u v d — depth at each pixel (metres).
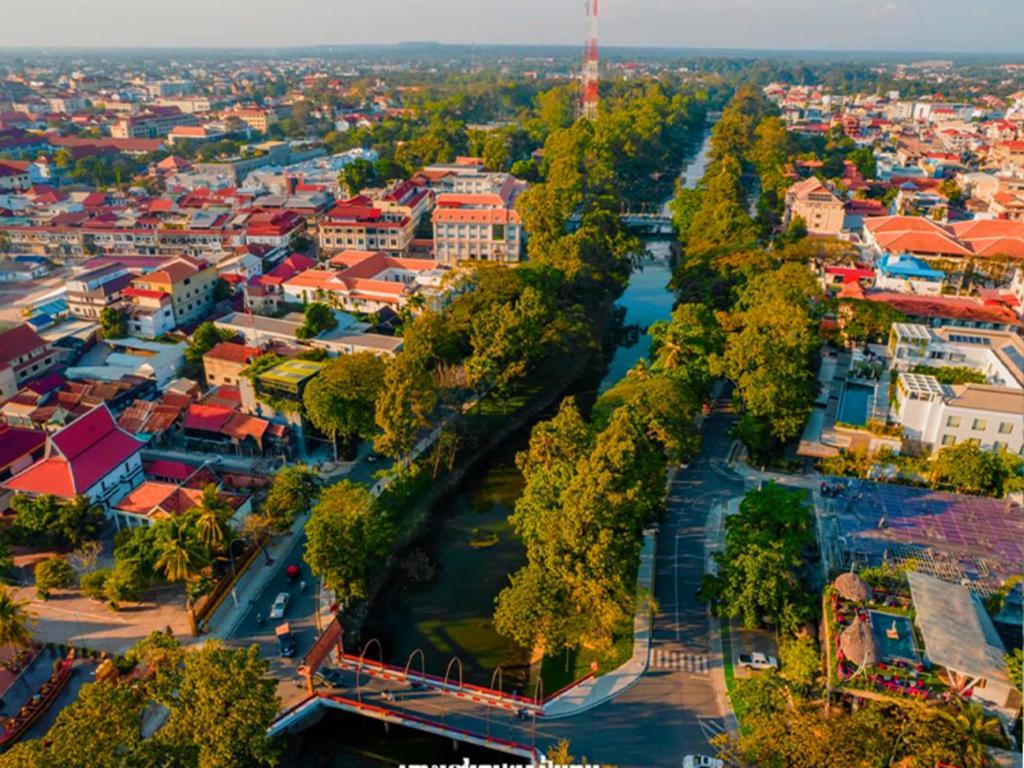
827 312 191.38
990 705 83.75
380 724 94.81
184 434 154.62
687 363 157.12
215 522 110.44
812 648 92.62
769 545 102.94
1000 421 130.00
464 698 95.38
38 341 172.75
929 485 130.75
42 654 102.50
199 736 73.50
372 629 111.75
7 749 87.88
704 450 150.12
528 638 96.94
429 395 139.12
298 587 115.38
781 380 138.38
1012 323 176.38
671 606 109.81
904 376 144.12
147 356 180.25
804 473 140.62
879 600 98.56
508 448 161.25
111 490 130.00
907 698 82.50
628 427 104.38
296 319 194.62
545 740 89.12
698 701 94.56
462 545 131.12
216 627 106.69
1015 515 117.69
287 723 91.62
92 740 70.06
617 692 95.94
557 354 195.50
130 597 109.69
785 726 76.38
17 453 135.75
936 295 197.25
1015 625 96.25
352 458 150.38
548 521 104.00
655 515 124.88
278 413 151.88
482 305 182.12
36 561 120.06
